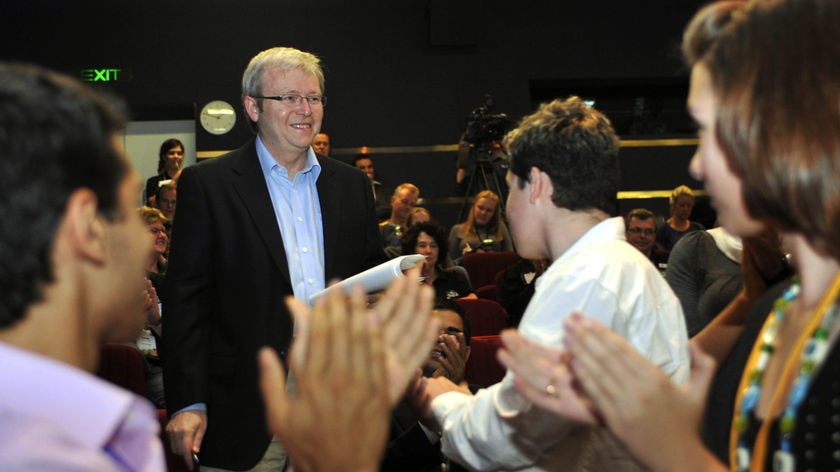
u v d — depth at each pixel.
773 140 0.83
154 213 5.00
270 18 9.81
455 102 9.95
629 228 6.07
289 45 9.80
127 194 0.81
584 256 1.49
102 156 0.77
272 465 2.47
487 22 10.11
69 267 0.75
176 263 2.47
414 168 9.84
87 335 0.79
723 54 0.88
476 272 6.48
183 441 2.35
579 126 1.58
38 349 0.74
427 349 0.85
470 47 10.05
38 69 0.79
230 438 2.43
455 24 9.85
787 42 0.84
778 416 0.88
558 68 10.14
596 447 1.48
